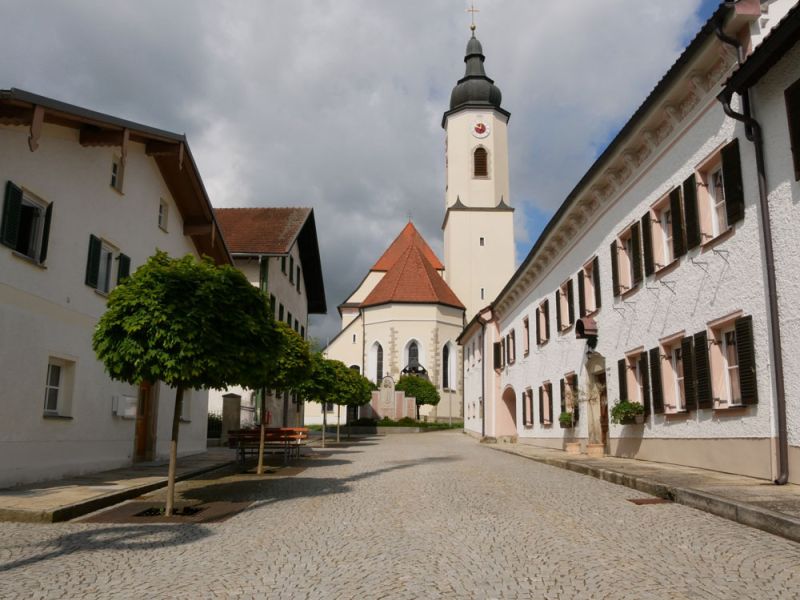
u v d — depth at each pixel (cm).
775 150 1054
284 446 1973
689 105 1327
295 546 764
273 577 625
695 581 568
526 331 2888
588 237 1966
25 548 762
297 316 4050
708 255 1257
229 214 3566
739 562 623
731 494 912
